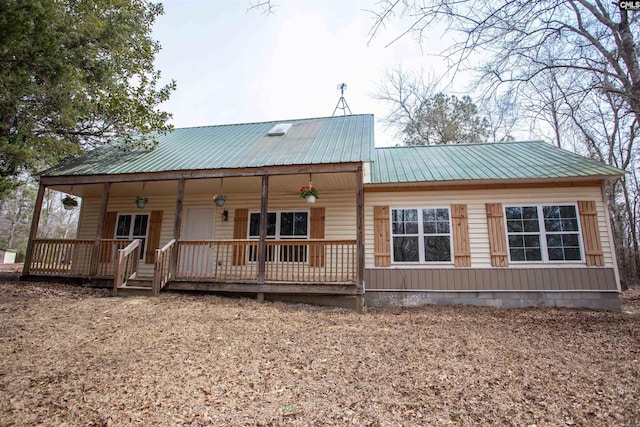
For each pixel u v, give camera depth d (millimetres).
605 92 7488
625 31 7047
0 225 35438
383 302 9945
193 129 14742
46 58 7484
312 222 11031
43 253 10336
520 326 7094
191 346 5301
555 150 11578
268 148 10875
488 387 4129
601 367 4746
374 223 10438
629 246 20125
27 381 4043
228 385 4109
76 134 11336
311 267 10688
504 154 11695
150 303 7906
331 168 8953
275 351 5238
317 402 3756
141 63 12062
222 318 6930
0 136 8656
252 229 11578
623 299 12086
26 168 10156
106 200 10234
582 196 9766
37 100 8586
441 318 7883
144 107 11898
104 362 4637
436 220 10219
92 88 9570
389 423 3365
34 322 6164
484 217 10039
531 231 9789
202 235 11867
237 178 10047
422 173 10438
